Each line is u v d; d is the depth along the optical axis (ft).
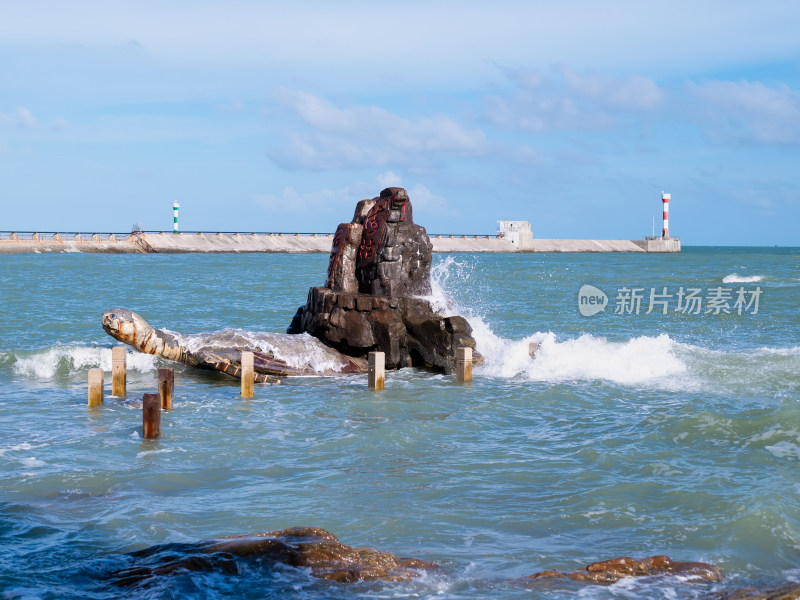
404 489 39.52
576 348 77.82
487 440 49.26
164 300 148.87
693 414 53.67
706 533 33.76
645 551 32.22
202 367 73.10
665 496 38.29
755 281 227.81
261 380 68.85
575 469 42.73
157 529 34.04
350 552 31.01
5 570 29.81
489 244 536.42
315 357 73.51
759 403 57.67
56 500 37.52
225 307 137.08
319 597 28.04
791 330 107.24
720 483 39.73
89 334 99.55
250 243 461.37
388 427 51.88
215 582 28.84
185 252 427.74
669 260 426.10
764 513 35.04
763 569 30.45
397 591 28.55
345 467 43.29
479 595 28.30
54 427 52.13
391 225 76.02
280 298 155.74
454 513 36.24
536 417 55.67
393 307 74.33
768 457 44.21
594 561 31.27
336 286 78.28
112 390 62.44
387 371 73.87
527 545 32.81
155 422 49.11
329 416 55.72
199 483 40.45
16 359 75.82
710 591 28.48
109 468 42.73
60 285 181.78
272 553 30.68
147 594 27.71
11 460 43.96
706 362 75.51
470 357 68.69
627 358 75.00
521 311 131.34
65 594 27.99
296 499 38.01
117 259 333.01
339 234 79.61
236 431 51.16
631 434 50.08
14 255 354.95
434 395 63.05
